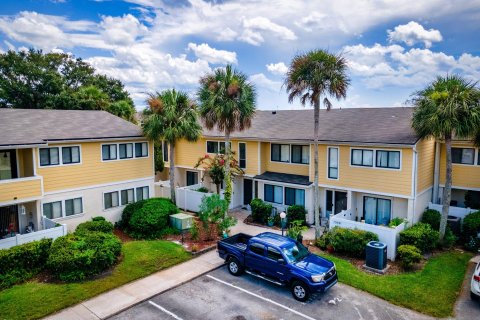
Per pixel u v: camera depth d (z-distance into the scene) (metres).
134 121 36.31
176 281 13.94
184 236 19.36
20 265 13.85
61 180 19.03
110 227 18.83
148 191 23.48
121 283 13.62
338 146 20.44
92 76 48.50
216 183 24.22
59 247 14.51
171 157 22.97
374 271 14.83
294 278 12.59
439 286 13.38
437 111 15.59
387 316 11.49
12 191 16.34
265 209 21.94
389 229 16.19
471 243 17.20
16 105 39.88
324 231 18.92
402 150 18.19
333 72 16.50
